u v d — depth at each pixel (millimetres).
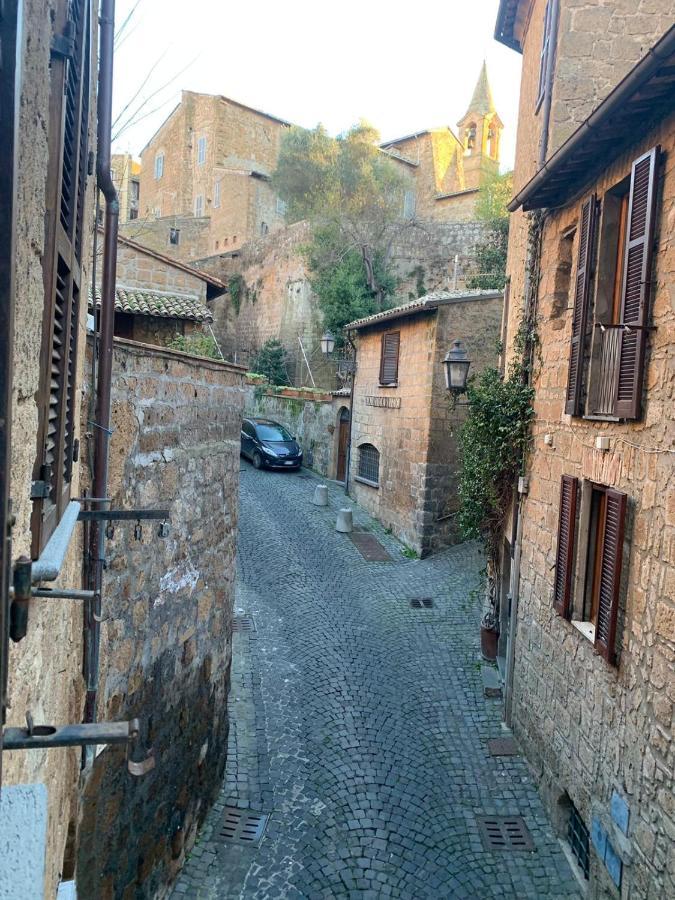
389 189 27234
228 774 6949
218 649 6625
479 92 41375
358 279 24453
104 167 4027
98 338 3980
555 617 6629
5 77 1138
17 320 1541
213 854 5887
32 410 1782
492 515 9102
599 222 5859
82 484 3807
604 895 5168
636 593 4906
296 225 27469
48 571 1778
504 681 8758
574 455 6301
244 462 22547
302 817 6383
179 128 42875
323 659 9461
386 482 16109
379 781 6922
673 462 4438
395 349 15805
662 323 4648
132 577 4582
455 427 14117
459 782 6984
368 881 5656
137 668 4703
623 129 5211
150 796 4980
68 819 3436
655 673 4562
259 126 41969
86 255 3617
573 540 6109
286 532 15109
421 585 12500
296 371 26859
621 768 4992
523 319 8094
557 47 7461
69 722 3361
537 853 6066
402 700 8516
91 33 3184
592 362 5871
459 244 24828
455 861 5918
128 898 4684
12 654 1712
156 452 4934
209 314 13758
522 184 9414
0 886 1271
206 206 40750
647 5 7301
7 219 1138
